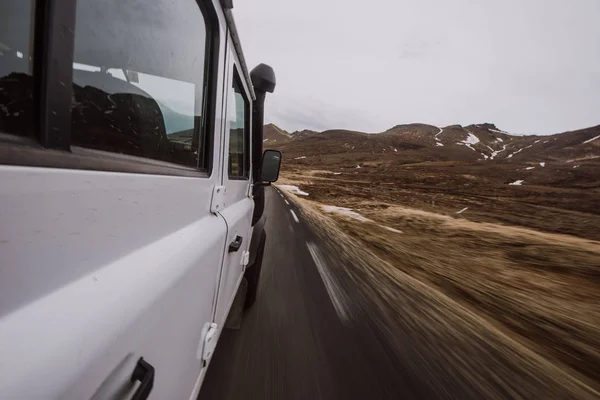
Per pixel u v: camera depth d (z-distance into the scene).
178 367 1.04
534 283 6.78
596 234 16.12
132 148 0.91
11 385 0.40
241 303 3.00
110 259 0.69
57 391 0.47
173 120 1.19
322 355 2.82
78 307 0.56
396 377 2.66
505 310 4.91
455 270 7.14
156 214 0.90
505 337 3.78
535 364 3.21
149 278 0.78
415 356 3.04
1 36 0.51
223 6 1.39
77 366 0.52
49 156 0.54
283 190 32.66
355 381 2.52
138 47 0.92
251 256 3.25
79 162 0.62
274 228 9.21
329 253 6.92
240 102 2.36
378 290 4.84
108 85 0.80
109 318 0.61
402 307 4.27
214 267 1.39
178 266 0.94
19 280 0.47
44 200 0.51
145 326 0.74
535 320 4.62
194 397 1.29
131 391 0.68
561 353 3.62
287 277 4.92
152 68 1.01
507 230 14.73
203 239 1.21
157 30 0.98
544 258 9.38
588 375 3.17
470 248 10.16
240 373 2.44
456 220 17.62
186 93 1.24
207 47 1.37
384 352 3.02
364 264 6.40
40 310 0.50
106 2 0.75
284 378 2.44
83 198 0.60
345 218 14.43
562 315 4.95
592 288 6.77
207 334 1.42
